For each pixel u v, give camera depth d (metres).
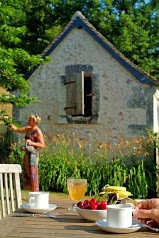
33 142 10.58
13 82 10.37
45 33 23.34
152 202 3.08
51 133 13.09
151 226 3.02
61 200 4.28
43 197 3.66
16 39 10.59
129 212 2.94
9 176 4.53
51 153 12.84
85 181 3.75
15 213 3.55
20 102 10.41
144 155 12.18
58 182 11.90
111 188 3.51
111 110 12.64
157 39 24.88
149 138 12.15
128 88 12.51
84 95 13.19
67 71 13.00
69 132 12.95
